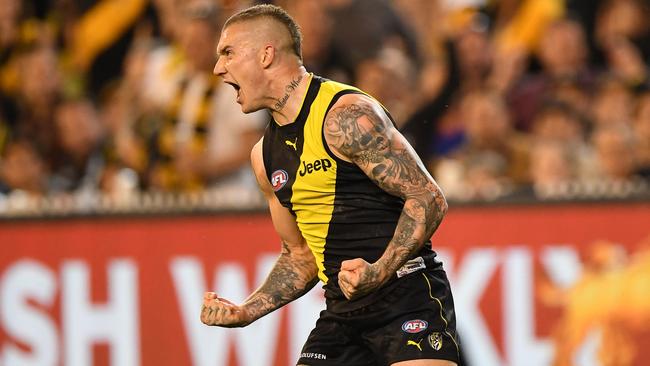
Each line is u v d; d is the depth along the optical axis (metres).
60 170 23.30
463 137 22.61
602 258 20.41
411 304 12.24
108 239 21.09
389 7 22.95
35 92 23.62
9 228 21.25
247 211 20.88
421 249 12.48
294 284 13.33
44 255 21.22
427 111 22.72
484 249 20.45
